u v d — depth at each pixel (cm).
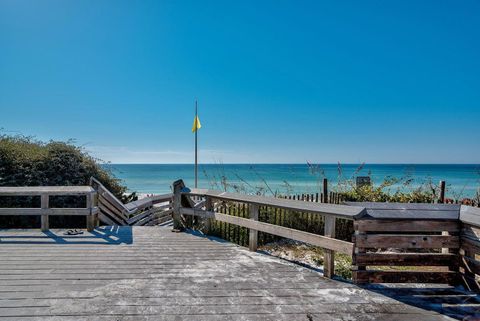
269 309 273
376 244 320
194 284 327
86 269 367
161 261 400
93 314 261
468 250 312
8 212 538
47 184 714
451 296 302
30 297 291
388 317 262
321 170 952
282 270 371
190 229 593
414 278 322
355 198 742
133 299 290
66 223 708
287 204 392
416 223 321
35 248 454
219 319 255
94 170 817
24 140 851
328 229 348
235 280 339
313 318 259
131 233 554
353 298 297
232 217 484
